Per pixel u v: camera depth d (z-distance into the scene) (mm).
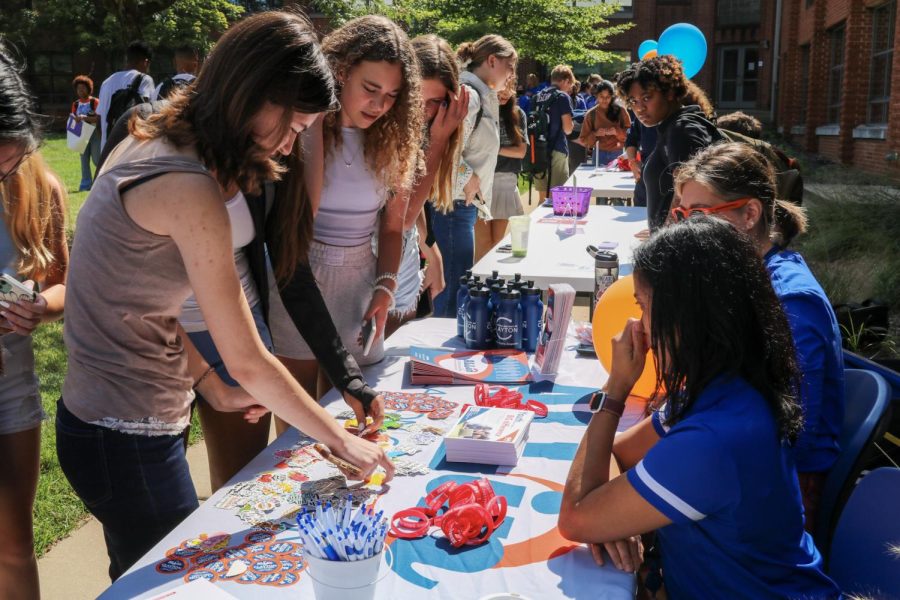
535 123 8547
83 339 1744
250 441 2600
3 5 27922
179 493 1895
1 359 2064
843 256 6918
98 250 1661
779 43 24391
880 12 13445
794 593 1577
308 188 2430
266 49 1532
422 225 3475
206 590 1453
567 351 2912
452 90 3188
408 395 2459
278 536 1671
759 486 1511
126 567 1929
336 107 1651
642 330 1742
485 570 1560
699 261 1549
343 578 1339
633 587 1522
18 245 2217
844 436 2148
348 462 1828
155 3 19688
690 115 4137
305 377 2766
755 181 2199
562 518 1643
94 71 28875
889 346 4527
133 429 1783
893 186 8336
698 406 1575
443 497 1756
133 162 1633
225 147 1600
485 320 2838
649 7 32094
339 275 2678
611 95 10172
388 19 2465
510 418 2119
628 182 7758
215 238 1607
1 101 1634
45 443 3979
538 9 20156
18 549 2283
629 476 1552
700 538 1569
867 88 13961
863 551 1766
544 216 5727
